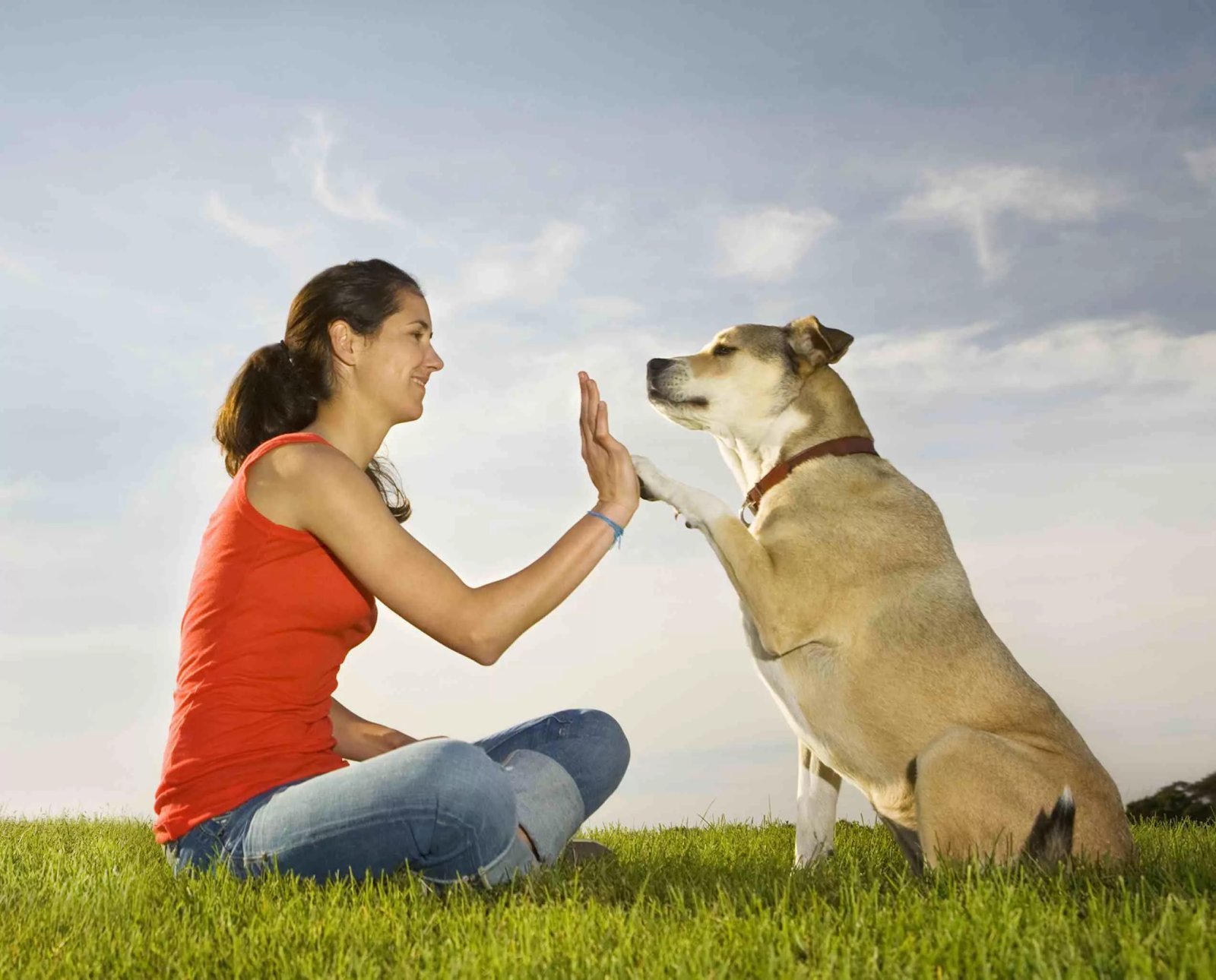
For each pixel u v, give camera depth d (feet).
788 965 6.00
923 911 7.37
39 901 9.12
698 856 13.44
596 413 9.76
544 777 9.73
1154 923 6.85
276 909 7.68
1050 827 10.36
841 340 13.91
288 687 9.05
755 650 13.03
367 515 8.77
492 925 7.20
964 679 11.96
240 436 9.84
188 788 8.92
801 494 13.24
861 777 12.48
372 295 9.79
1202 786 26.11
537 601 9.11
